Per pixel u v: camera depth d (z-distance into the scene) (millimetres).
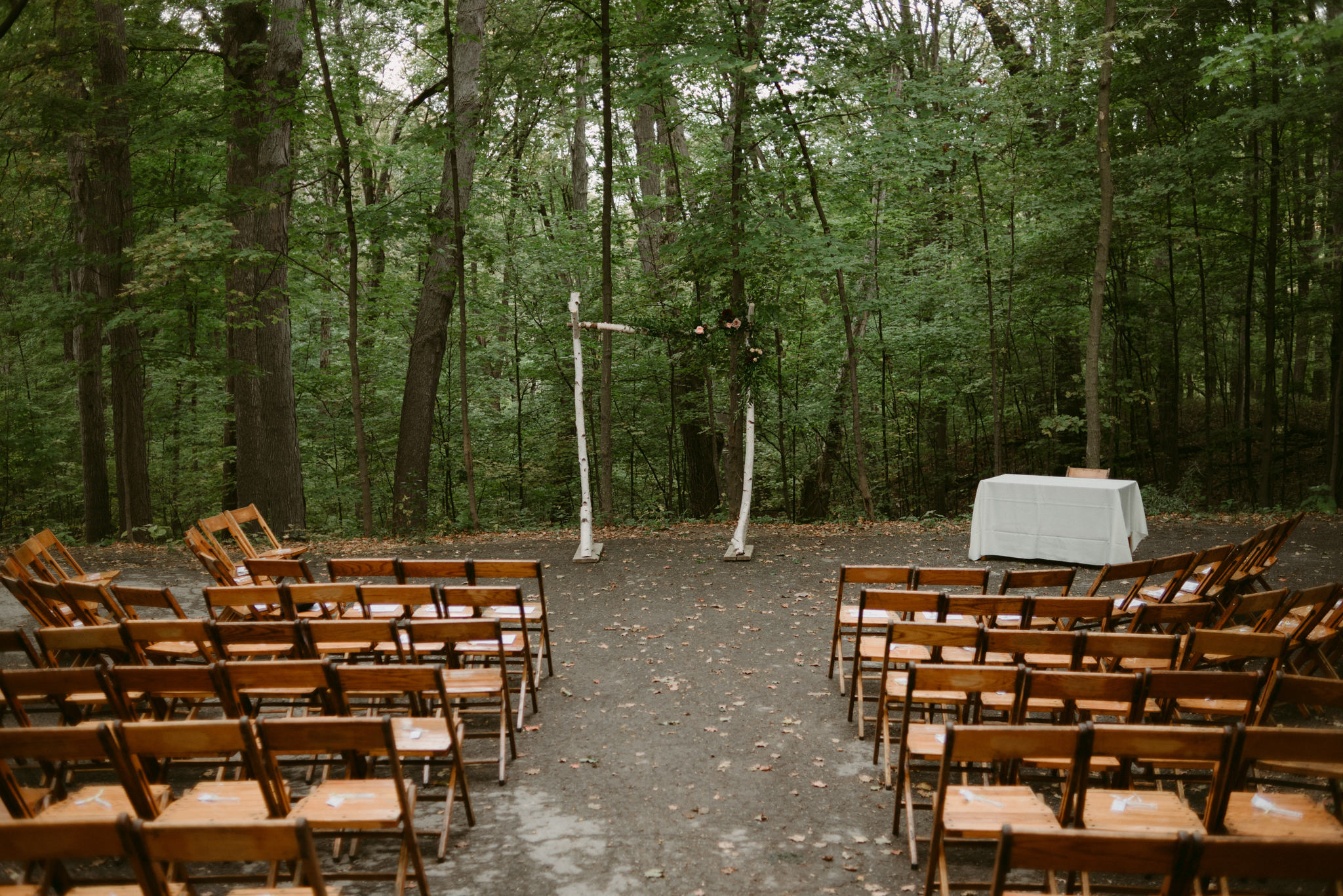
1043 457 19625
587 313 18109
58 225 15508
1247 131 13141
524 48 13617
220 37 14312
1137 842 2467
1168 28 12797
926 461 21469
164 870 3504
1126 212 14141
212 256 12398
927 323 16859
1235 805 3416
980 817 3338
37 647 7281
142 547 13172
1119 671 5137
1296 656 5719
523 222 20641
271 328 14422
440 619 4871
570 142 22984
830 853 3918
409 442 15289
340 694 3895
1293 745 3072
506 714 5008
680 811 4328
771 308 11211
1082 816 3262
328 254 15633
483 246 15516
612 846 3994
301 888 3027
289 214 14922
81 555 12273
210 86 14859
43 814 3475
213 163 15797
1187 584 6816
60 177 13453
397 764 3289
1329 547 10367
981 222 15477
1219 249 15648
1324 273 14109
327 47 14695
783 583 9250
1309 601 4836
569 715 5703
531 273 18344
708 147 16125
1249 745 3090
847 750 5086
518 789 4617
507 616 6281
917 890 3621
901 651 5398
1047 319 16656
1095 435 13305
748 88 12680
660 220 18344
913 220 17156
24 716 3867
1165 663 5148
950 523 12930
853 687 5480
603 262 13156
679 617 8055
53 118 12438
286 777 4785
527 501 20562
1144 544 11062
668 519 14492
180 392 18672
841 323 17125
